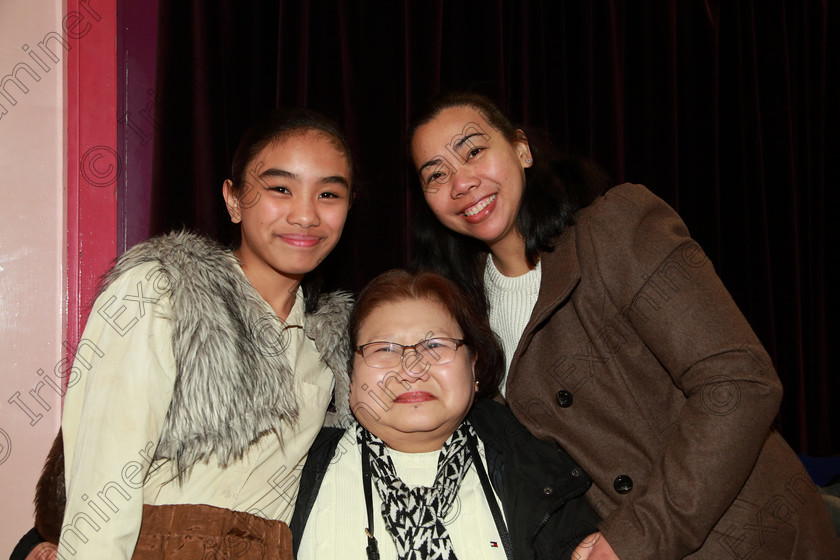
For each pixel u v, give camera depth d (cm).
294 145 118
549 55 222
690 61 246
